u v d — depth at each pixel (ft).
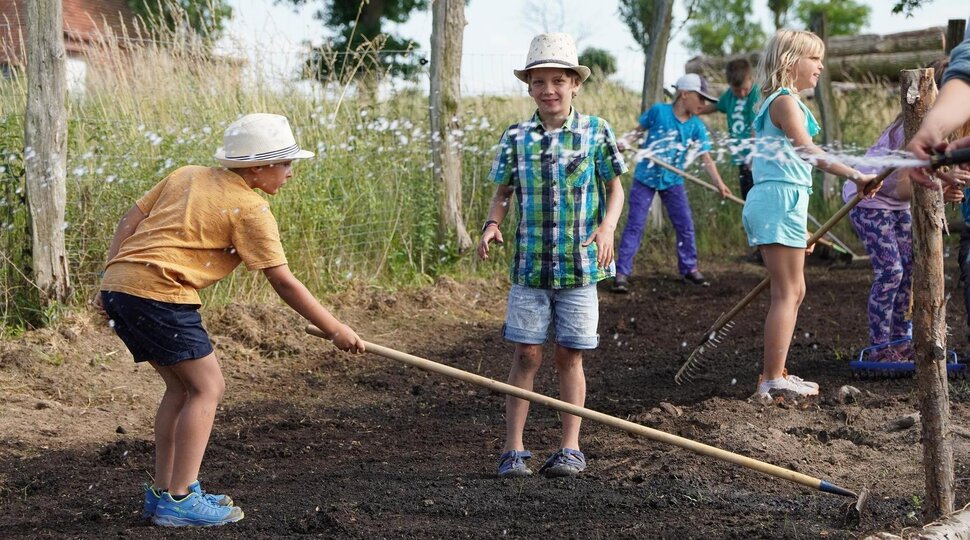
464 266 32.27
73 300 23.38
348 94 31.86
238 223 12.63
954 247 36.81
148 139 26.71
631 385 21.54
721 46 114.62
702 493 13.92
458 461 16.33
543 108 15.05
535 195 15.03
